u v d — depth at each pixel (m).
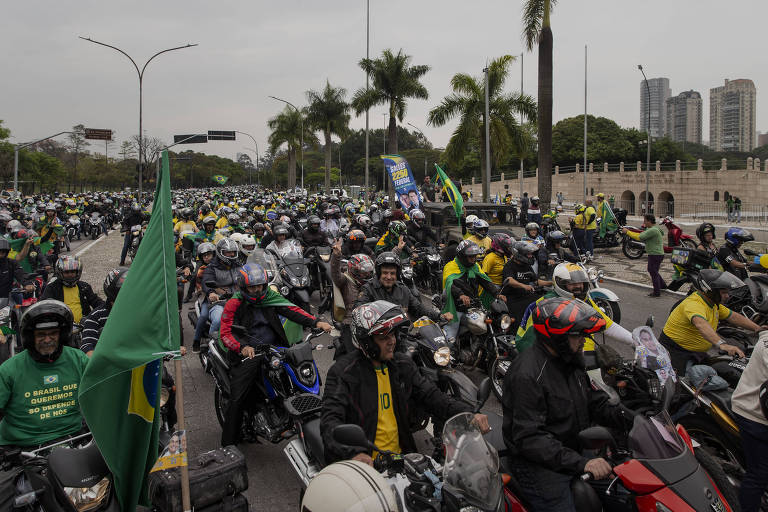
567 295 5.99
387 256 6.51
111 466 3.69
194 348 8.42
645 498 3.34
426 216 15.46
